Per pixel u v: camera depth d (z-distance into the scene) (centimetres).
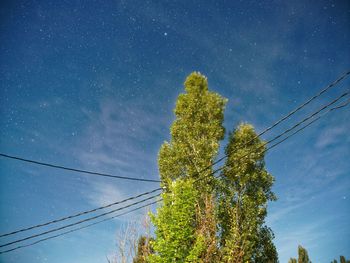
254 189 1822
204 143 1831
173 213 1322
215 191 1736
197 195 1546
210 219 1454
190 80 2094
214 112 1952
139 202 1330
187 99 2025
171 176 1825
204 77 2108
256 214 1711
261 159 1892
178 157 1822
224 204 1689
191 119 1939
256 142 1905
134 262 1410
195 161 1767
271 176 1869
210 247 1350
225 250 1452
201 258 1318
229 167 1803
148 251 1417
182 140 1900
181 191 1374
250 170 1850
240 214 1666
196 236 1363
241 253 1450
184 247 1297
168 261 1252
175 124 1972
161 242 1279
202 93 2056
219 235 1566
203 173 1683
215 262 1387
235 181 1797
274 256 1675
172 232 1288
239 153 1819
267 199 1822
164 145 1953
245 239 1575
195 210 1453
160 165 1878
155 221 1359
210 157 1759
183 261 1267
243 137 1912
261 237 1720
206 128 1886
